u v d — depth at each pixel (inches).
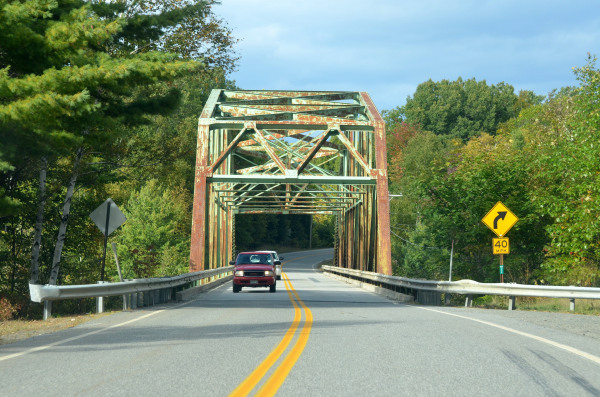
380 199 1227.9
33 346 363.6
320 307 697.6
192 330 441.7
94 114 579.2
